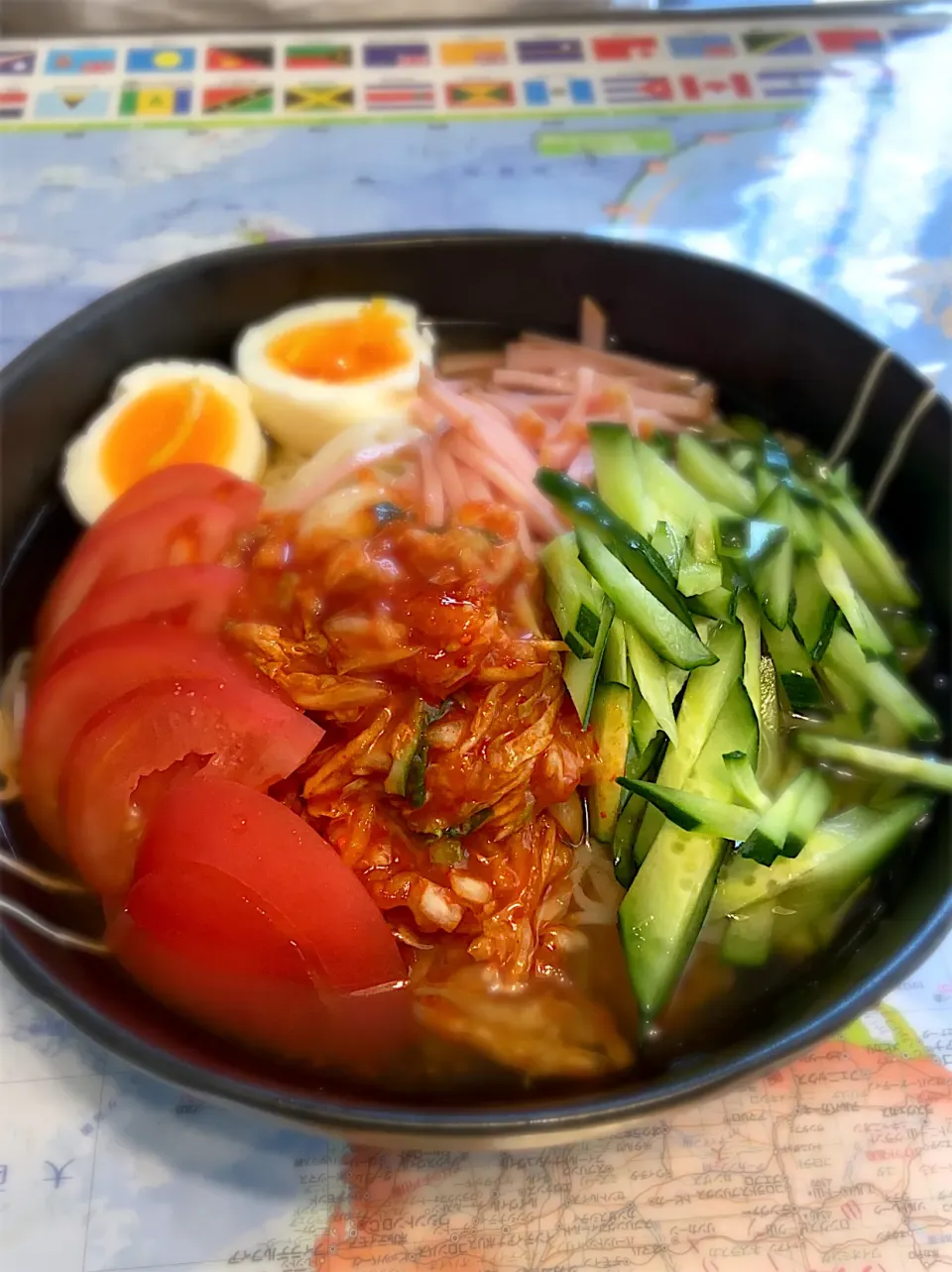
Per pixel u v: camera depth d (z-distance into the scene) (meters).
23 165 0.32
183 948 0.19
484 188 0.33
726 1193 0.18
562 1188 0.18
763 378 0.27
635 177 0.33
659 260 0.26
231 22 0.38
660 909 0.20
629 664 0.21
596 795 0.21
